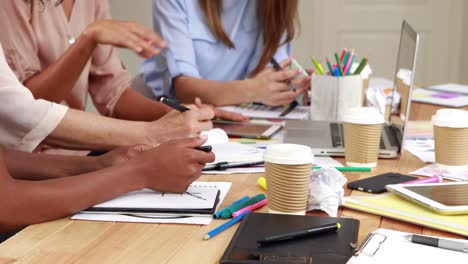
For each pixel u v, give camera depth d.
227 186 1.29
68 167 1.38
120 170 1.18
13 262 0.95
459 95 2.27
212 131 1.64
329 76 1.87
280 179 1.11
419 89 2.40
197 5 2.34
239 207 1.14
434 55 4.59
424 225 1.08
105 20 1.74
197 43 2.36
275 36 2.33
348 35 4.68
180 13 2.31
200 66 2.41
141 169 1.19
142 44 1.65
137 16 4.61
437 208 1.10
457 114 1.38
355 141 1.41
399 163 1.47
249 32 2.38
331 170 1.18
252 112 2.03
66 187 1.13
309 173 1.12
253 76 2.38
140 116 2.07
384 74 4.68
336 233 1.00
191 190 1.23
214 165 1.41
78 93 2.06
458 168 1.40
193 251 0.98
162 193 1.21
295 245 0.96
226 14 2.36
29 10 1.89
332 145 1.55
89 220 1.11
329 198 1.14
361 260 0.91
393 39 4.62
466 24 4.48
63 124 1.44
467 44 4.52
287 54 2.46
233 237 0.99
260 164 1.45
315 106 1.91
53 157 1.40
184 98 2.27
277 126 1.80
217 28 2.31
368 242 0.97
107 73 2.13
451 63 4.57
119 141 1.50
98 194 1.14
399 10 4.57
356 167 1.41
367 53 4.68
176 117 1.52
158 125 1.52
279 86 2.11
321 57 4.73
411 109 2.08
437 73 4.62
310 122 1.79
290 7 2.30
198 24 2.34
